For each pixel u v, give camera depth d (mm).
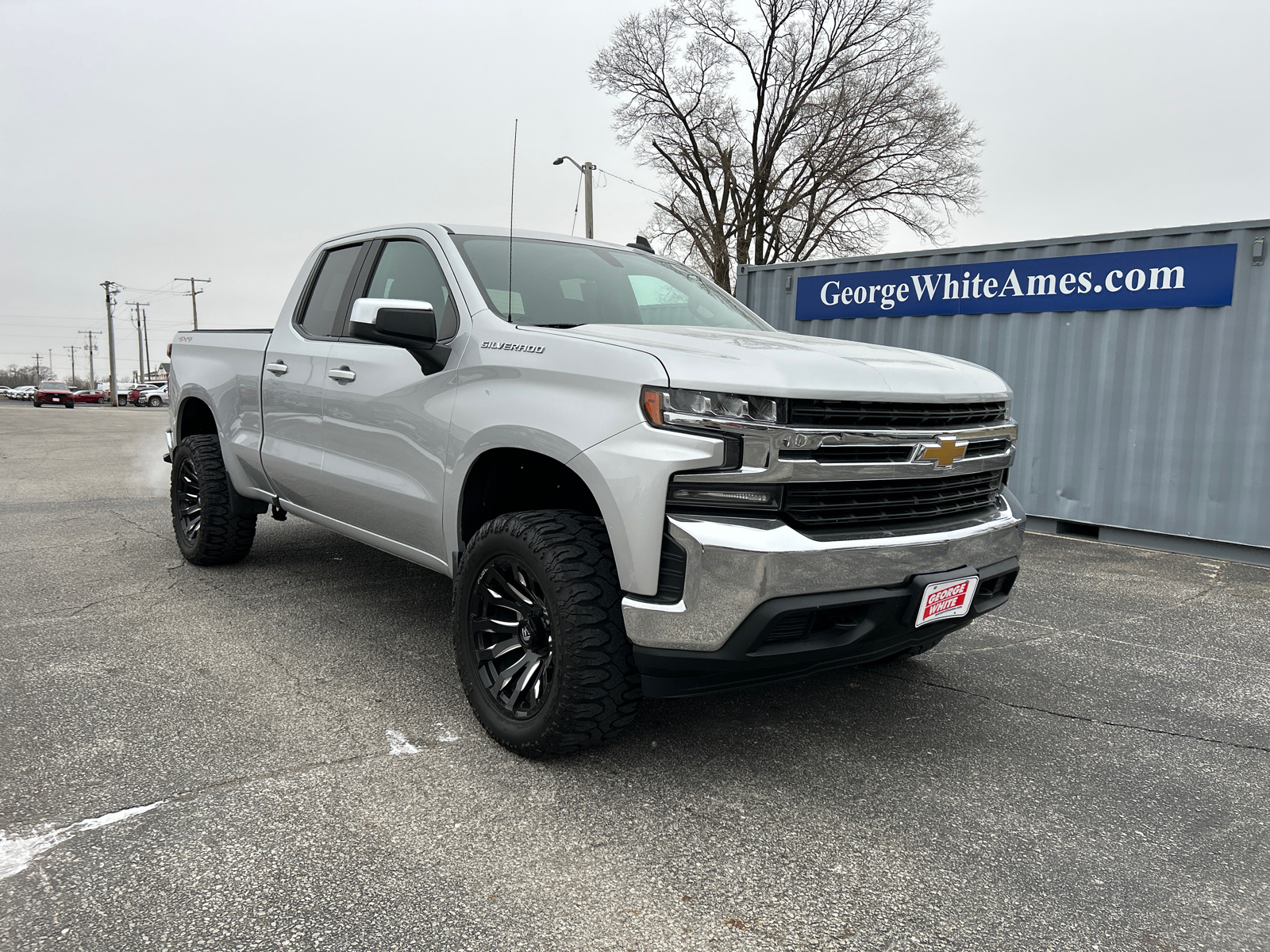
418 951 1806
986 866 2207
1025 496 7750
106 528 6465
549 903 1984
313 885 2021
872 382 2512
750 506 2318
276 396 4082
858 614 2496
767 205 31766
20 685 3207
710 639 2293
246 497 4719
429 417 3053
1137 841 2352
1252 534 6508
